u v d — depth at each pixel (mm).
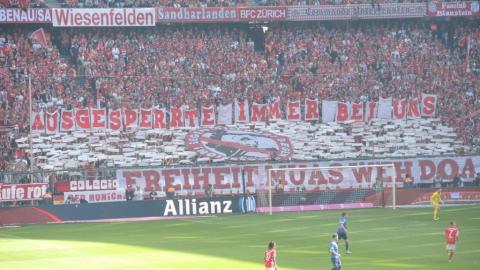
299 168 193500
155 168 198750
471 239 142875
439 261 120188
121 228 166625
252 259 122750
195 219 180750
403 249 132250
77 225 173875
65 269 116250
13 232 163375
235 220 176750
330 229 158625
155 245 139625
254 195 193250
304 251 131125
